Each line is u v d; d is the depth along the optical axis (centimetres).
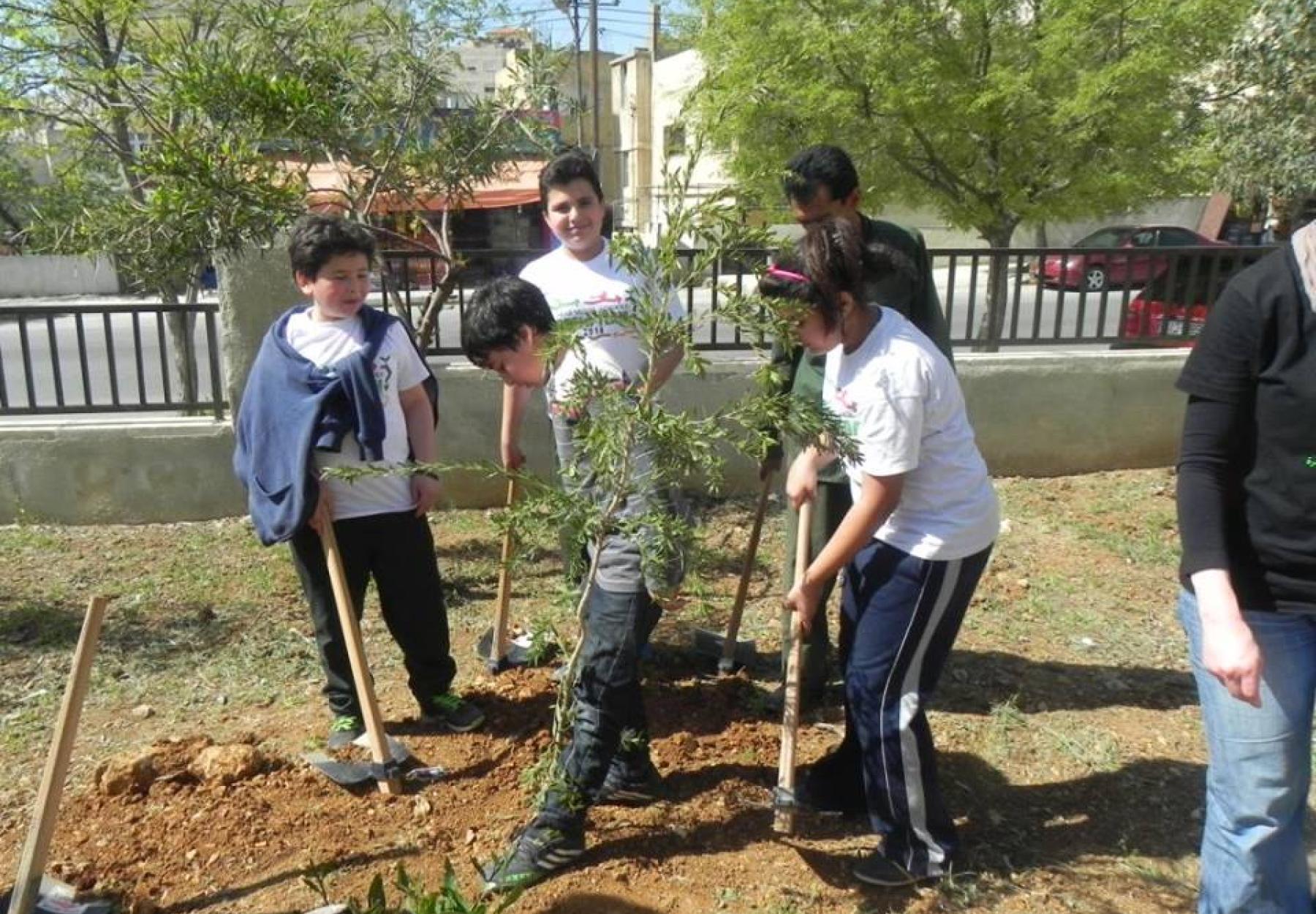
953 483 258
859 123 885
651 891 273
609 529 259
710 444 243
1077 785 329
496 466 261
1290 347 199
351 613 311
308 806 306
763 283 250
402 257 576
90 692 386
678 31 1078
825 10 875
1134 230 1795
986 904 274
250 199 459
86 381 566
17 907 232
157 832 293
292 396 311
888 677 267
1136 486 627
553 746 272
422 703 353
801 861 287
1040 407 635
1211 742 226
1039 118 881
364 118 511
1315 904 246
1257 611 214
